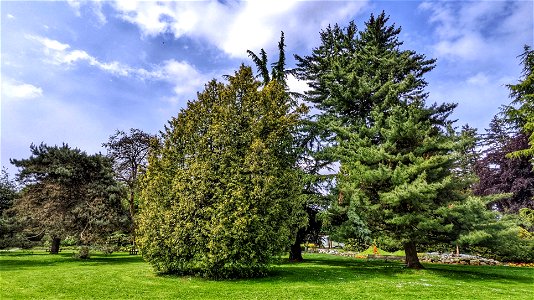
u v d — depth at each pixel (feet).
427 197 44.55
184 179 39.70
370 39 78.74
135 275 41.50
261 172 38.40
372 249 95.50
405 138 51.26
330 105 69.51
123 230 76.28
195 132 42.19
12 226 68.64
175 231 38.34
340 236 53.31
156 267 42.32
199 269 43.29
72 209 70.79
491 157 109.09
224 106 41.65
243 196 36.88
